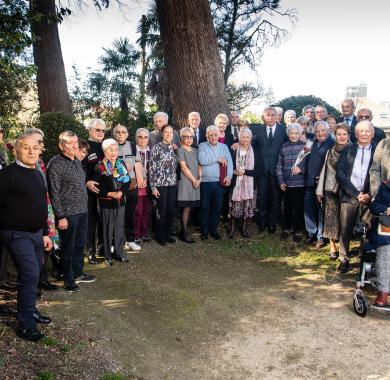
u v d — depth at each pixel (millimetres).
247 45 13391
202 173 6477
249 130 6656
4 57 6637
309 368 3461
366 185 4891
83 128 7934
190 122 6859
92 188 5137
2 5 6461
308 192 6418
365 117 6387
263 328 4105
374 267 4441
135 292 4730
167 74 8312
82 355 3355
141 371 3348
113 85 15500
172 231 6820
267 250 6312
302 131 6719
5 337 3396
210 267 5672
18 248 3402
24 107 14031
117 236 5504
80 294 4535
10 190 3371
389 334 3986
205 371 3428
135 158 5840
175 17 7805
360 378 3324
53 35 11273
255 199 6922
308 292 4953
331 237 5832
